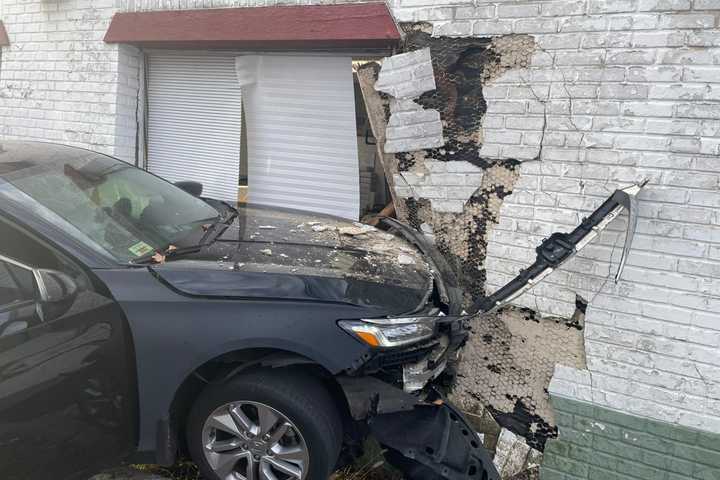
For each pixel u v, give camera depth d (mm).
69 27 4996
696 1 2902
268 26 4086
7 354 2178
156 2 4570
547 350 3426
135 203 3100
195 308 2389
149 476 3031
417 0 3658
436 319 2617
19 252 2465
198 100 4852
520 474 3490
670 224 3041
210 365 2537
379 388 2418
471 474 2533
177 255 2688
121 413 2449
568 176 3316
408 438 2506
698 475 3070
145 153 5168
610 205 3010
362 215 4535
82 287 2373
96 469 2480
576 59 3227
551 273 3217
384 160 3936
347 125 4234
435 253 3443
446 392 3096
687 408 3062
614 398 3240
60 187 2793
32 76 5266
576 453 3361
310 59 4215
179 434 2592
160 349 2379
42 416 2281
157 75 5004
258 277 2492
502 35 3426
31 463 2293
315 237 3154
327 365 2357
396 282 2688
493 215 3580
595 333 3262
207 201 3762
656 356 3115
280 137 4469
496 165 3549
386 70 3793
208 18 4312
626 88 3113
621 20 3090
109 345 2373
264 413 2426
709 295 2969
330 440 2400
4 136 5504
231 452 2514
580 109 3244
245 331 2355
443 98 3668
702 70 2924
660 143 3049
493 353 3578
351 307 2432
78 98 5043
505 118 3475
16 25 5277
